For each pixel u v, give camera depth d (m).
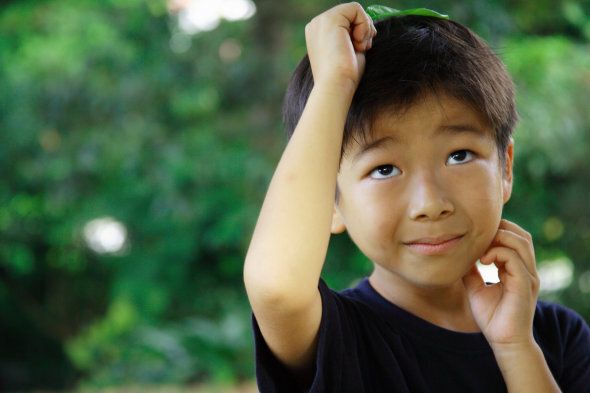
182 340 7.26
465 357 1.30
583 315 6.75
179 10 6.54
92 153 6.22
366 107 1.20
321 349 1.12
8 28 7.15
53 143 6.54
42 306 10.18
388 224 1.20
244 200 6.36
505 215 6.44
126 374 7.20
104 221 7.70
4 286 9.92
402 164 1.20
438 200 1.17
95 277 9.88
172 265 8.02
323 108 1.16
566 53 6.00
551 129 5.56
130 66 6.39
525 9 6.31
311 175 1.12
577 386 1.43
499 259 1.31
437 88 1.20
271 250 1.09
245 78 6.30
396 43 1.25
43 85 6.37
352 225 1.25
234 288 8.31
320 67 1.20
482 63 1.27
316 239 1.10
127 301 8.07
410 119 1.19
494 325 1.29
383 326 1.31
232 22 6.49
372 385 1.25
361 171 1.21
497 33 5.39
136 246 7.96
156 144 6.23
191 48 6.38
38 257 9.49
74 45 6.64
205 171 6.18
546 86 5.67
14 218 8.15
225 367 7.00
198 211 6.34
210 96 6.38
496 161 1.25
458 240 1.20
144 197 7.04
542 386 1.27
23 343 10.13
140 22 6.57
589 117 5.86
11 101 6.50
